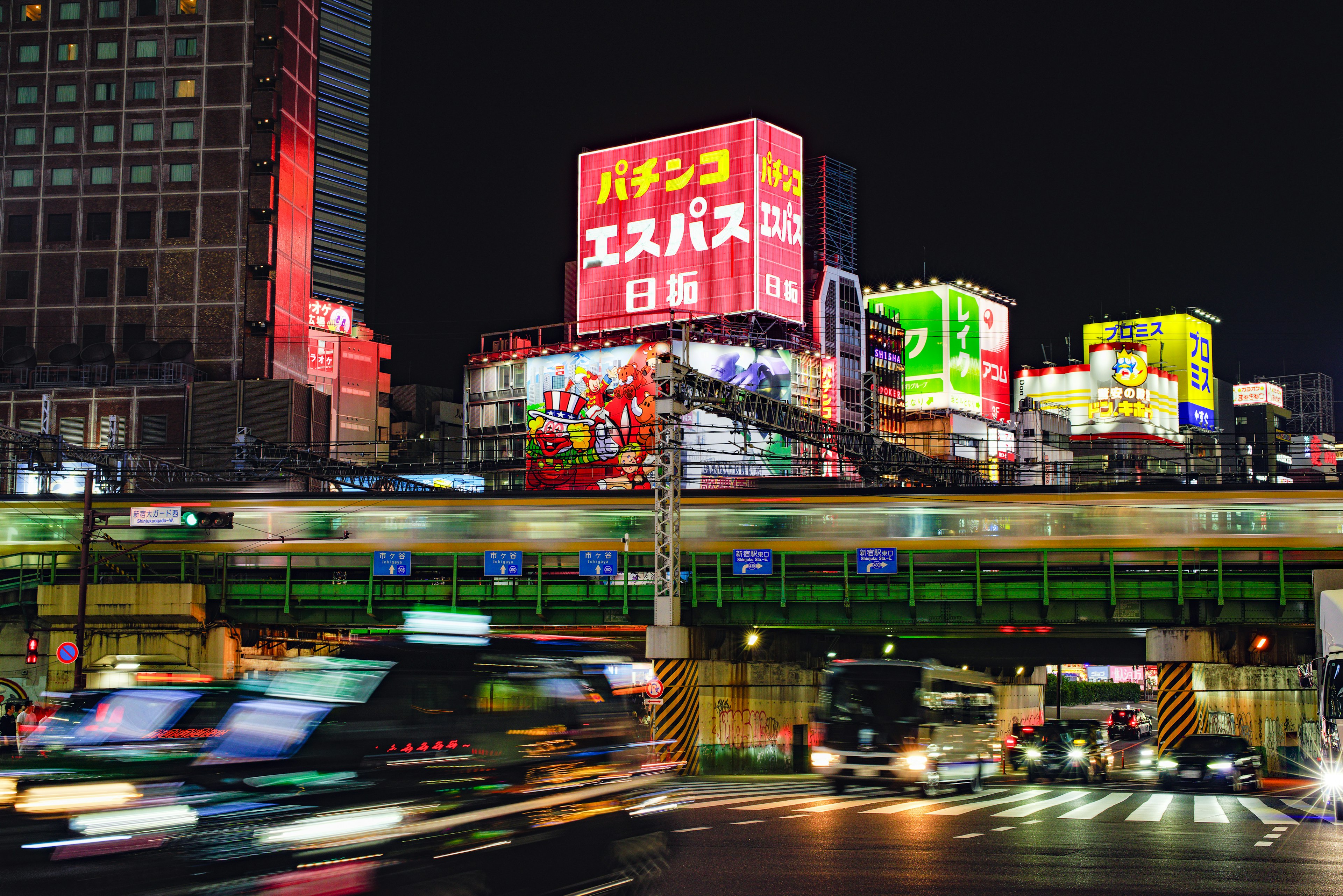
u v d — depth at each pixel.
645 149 98.75
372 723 9.12
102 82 83.12
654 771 11.80
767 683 46.31
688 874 14.19
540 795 10.05
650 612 44.03
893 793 27.52
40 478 62.94
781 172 96.81
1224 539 41.38
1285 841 17.91
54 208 82.06
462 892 9.12
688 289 95.88
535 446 94.00
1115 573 40.59
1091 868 14.90
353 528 47.41
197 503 48.56
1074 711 106.81
